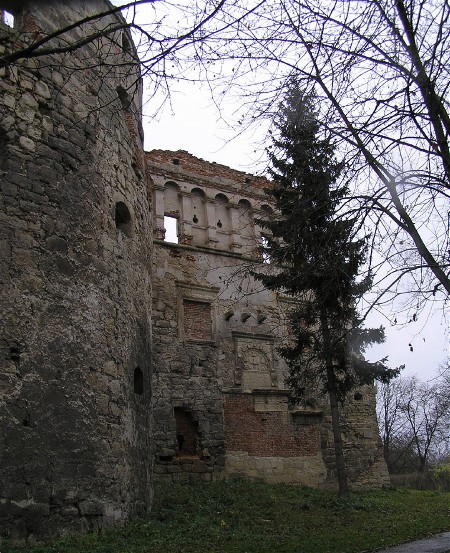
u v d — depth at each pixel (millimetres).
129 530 8859
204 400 18484
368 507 14266
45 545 7391
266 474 18656
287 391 19766
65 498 7992
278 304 21000
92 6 11242
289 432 19594
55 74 9875
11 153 8789
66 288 8969
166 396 17828
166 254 19500
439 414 37188
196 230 20891
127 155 12031
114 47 11828
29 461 7672
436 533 11430
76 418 8508
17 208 8617
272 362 20141
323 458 19969
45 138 9383
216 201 21656
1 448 7406
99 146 10641
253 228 21625
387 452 43531
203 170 21828
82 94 10414
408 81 6266
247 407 19156
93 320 9359
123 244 11039
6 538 7125
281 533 10547
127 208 11531
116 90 11805
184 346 18703
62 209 9289
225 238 21312
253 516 12250
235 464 18297
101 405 9102
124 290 10727
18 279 8305
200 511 12234
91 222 9883
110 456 9062
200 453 17859
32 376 8062
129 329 10734
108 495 8812
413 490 20797
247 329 20109
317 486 19422
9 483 7367
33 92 9398
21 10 10000
